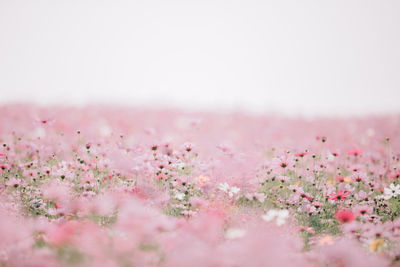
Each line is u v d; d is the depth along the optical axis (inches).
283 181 161.2
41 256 134.2
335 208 156.5
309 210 154.4
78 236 139.7
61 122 198.4
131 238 138.1
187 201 155.9
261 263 134.5
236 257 135.3
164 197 152.7
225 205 154.6
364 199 158.2
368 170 173.3
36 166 165.0
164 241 138.4
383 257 139.6
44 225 142.7
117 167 160.9
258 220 149.2
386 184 167.9
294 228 147.5
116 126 202.8
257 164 167.6
